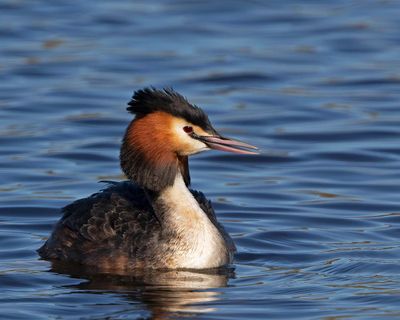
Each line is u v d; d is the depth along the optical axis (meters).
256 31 29.58
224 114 23.08
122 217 14.38
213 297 12.93
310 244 15.51
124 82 25.14
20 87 24.75
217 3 31.97
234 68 26.23
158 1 32.28
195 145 14.14
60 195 17.94
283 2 32.38
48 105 23.47
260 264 14.50
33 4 31.66
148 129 14.11
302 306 12.59
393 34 29.20
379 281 13.62
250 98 24.22
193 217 14.23
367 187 18.72
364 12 31.33
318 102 23.98
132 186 15.07
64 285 13.41
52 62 26.58
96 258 14.15
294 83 25.34
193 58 27.05
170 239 14.12
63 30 29.23
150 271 14.02
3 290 13.21
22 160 20.02
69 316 12.20
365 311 12.39
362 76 25.84
